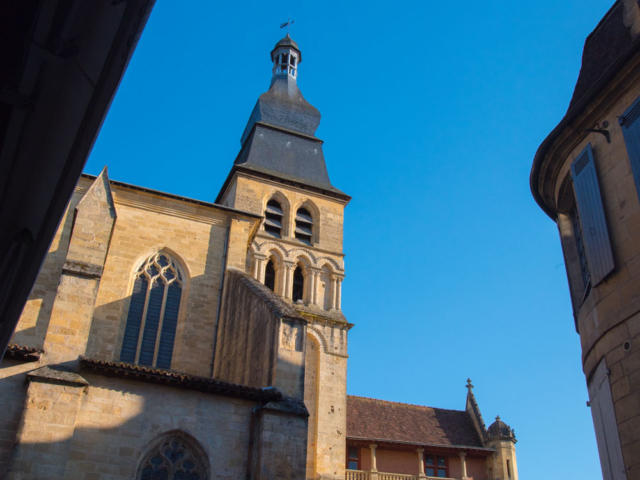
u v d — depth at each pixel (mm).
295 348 25156
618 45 18938
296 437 22844
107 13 5660
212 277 32469
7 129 6176
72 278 23422
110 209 25891
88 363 21625
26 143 6387
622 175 17141
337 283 49125
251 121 59062
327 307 48000
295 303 46719
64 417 20391
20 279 7758
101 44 5855
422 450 50688
